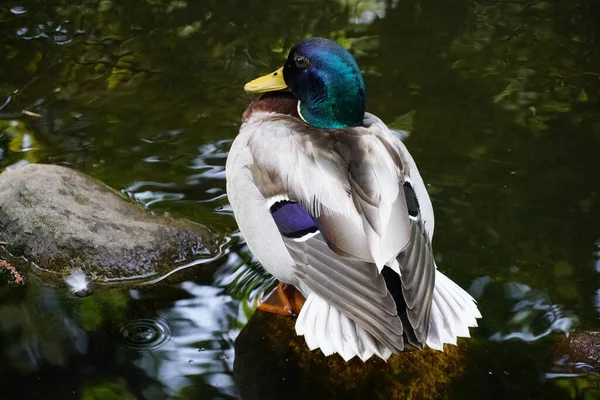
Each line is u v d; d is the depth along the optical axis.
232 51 8.70
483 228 6.51
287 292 5.80
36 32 8.98
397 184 4.82
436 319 4.68
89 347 5.39
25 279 5.94
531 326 5.57
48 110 7.84
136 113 7.84
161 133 7.57
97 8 9.41
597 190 6.88
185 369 5.21
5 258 6.12
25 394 5.01
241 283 5.98
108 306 5.75
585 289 5.91
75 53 8.66
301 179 4.94
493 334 5.51
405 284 4.49
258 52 8.67
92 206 6.29
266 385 5.09
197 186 6.93
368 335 4.56
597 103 7.96
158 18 9.25
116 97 8.05
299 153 5.04
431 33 9.02
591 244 6.33
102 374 5.17
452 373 5.16
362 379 5.11
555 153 7.31
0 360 5.27
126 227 6.18
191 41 8.85
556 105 7.94
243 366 5.23
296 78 5.86
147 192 6.82
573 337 5.43
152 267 6.04
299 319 4.68
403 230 4.61
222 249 6.29
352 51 8.69
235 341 5.44
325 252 4.73
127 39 8.89
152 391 5.04
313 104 5.82
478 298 5.84
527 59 8.62
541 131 7.59
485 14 9.38
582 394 5.02
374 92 8.12
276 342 5.41
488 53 8.72
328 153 4.97
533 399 4.98
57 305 5.73
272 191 5.06
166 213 6.58
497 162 7.22
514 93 8.11
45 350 5.36
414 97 8.05
